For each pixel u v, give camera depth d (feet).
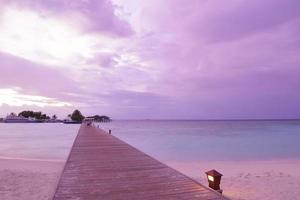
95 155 26.30
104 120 530.27
